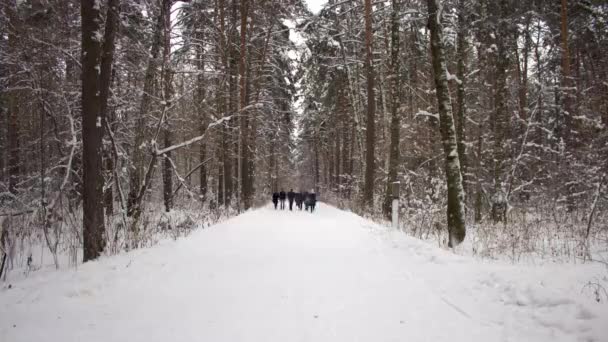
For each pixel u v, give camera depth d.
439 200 15.35
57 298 5.18
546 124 19.55
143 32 12.40
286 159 44.91
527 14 15.65
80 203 12.43
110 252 8.33
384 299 5.17
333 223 15.09
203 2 14.41
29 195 12.55
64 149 12.52
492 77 18.05
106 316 4.56
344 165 32.84
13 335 4.01
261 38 24.62
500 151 14.35
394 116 17.83
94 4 7.89
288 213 21.34
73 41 11.09
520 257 7.74
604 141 13.34
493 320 4.33
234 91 21.45
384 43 23.25
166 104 11.31
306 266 7.17
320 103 31.70
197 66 16.22
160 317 4.52
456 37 16.44
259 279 6.23
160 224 13.20
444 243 9.44
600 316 3.78
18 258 8.31
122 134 13.62
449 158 9.20
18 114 13.79
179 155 29.36
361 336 3.95
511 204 15.30
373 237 10.63
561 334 3.75
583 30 16.77
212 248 9.00
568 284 4.94
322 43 22.86
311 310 4.75
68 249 9.10
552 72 18.30
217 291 5.56
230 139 22.00
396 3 17.03
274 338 3.89
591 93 16.56
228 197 22.73
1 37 11.05
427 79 21.72
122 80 13.99
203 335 3.97
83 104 7.86
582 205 12.40
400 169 21.50
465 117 18.23
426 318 4.45
